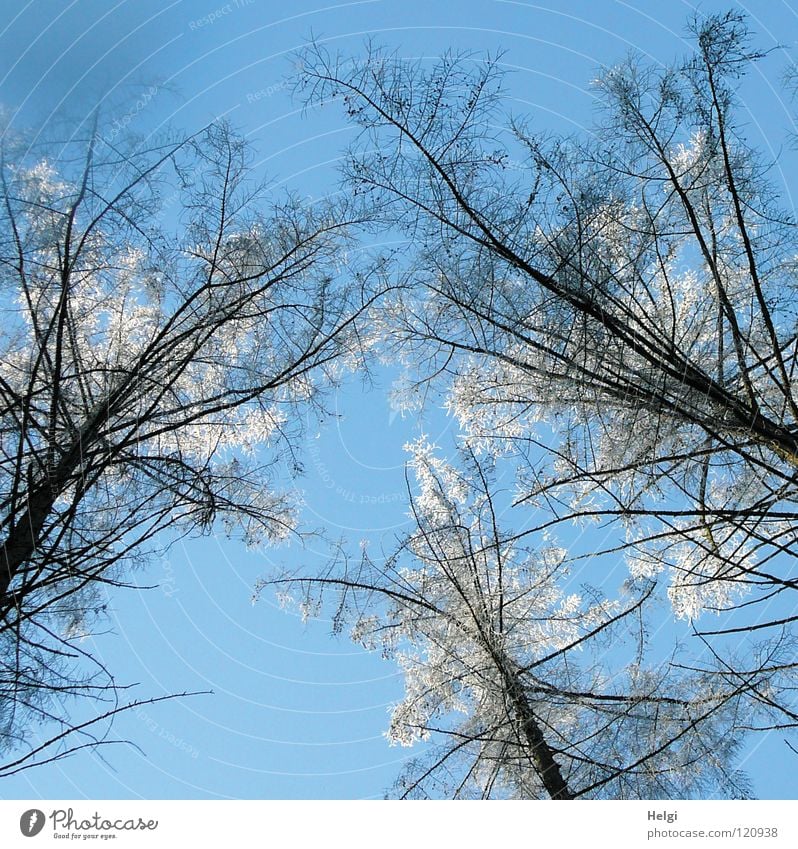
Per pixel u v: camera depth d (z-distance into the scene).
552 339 5.56
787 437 5.16
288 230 5.99
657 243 5.84
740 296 5.88
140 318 6.60
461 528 6.67
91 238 5.36
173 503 5.29
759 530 6.24
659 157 5.61
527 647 6.68
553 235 5.38
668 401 5.32
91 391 5.75
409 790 5.75
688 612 6.86
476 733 5.99
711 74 5.37
